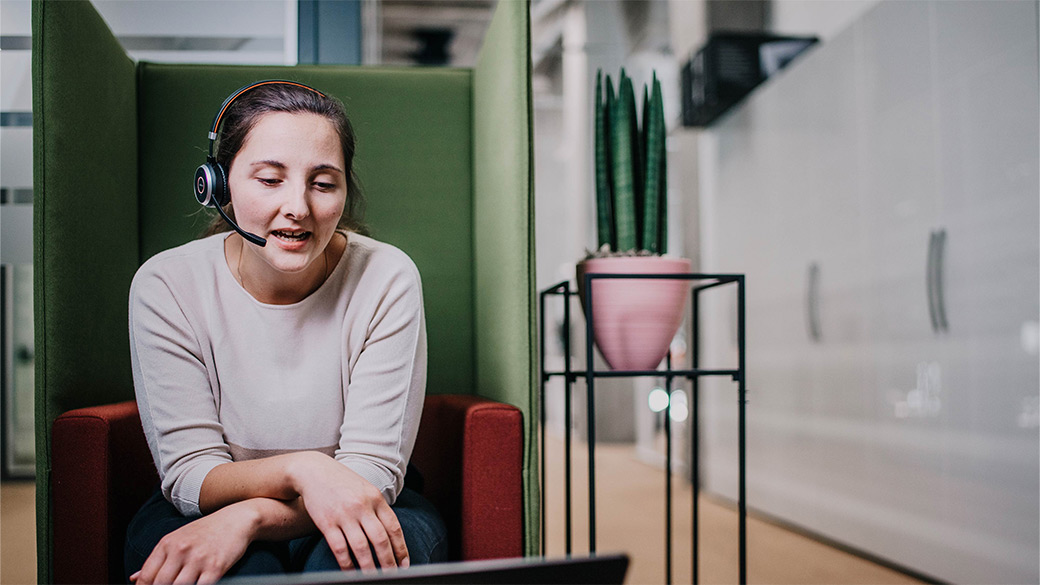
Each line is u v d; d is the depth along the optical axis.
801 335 3.41
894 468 2.76
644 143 1.51
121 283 1.61
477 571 0.56
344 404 1.20
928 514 2.55
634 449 6.25
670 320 1.43
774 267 3.66
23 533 2.68
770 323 3.69
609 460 5.64
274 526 0.97
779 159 3.62
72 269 1.35
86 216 1.42
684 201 4.68
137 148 1.73
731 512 3.82
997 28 2.26
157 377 1.11
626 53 5.23
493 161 1.56
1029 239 2.14
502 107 1.45
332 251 1.19
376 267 1.18
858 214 2.99
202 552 0.88
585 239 6.12
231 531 0.92
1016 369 2.19
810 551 3.00
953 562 2.43
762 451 3.74
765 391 3.73
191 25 2.21
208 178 1.05
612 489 4.45
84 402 1.40
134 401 1.48
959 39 2.42
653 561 2.80
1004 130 2.23
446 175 1.87
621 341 1.44
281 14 2.27
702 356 4.42
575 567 0.57
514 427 1.28
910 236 2.68
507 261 1.41
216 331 1.14
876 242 2.88
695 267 4.58
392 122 1.85
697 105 4.13
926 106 2.58
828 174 3.20
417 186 1.86
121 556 1.26
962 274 2.42
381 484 1.08
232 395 1.15
